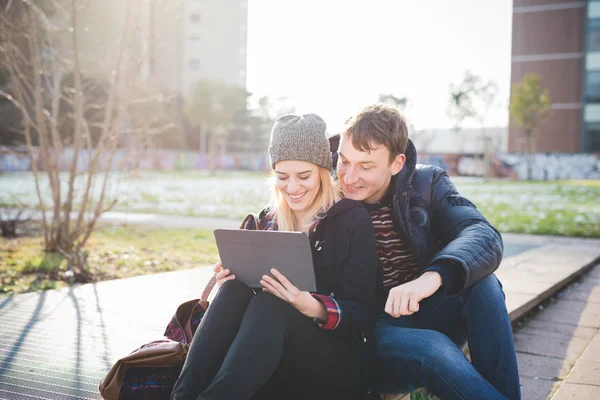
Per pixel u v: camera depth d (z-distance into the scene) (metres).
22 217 9.95
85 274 5.43
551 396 2.96
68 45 7.05
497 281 2.31
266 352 1.89
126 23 6.31
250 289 2.14
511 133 42.84
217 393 1.81
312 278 1.99
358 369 2.07
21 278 5.32
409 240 2.34
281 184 2.34
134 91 7.18
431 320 2.38
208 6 54.47
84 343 3.26
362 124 2.22
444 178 2.49
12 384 2.62
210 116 41.69
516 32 42.53
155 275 5.46
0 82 7.52
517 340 3.93
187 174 37.53
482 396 1.91
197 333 2.00
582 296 5.25
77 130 6.53
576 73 41.22
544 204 16.50
